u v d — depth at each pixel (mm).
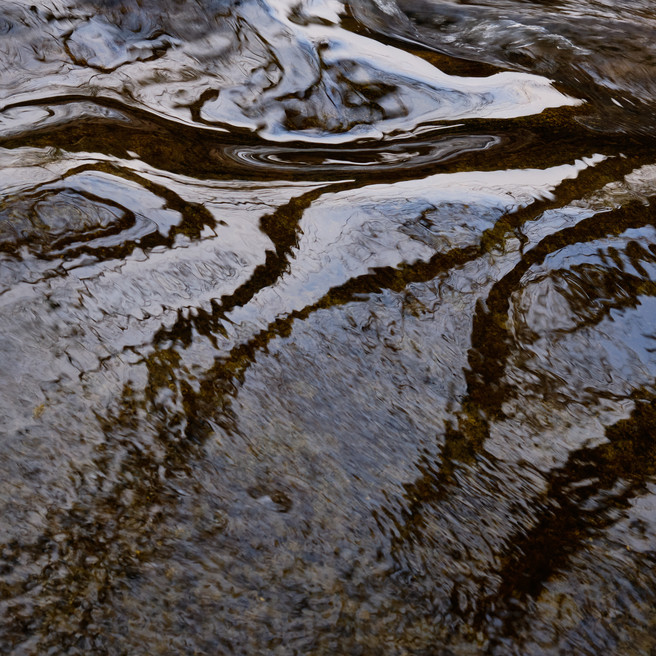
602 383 2344
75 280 2303
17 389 1991
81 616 1617
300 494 1920
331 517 1882
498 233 2783
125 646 1586
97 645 1580
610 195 3131
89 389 2037
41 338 2131
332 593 1732
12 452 1855
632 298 2627
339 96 3709
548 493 2018
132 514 1808
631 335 2506
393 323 2400
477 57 4523
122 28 3617
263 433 2045
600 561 1871
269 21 3953
